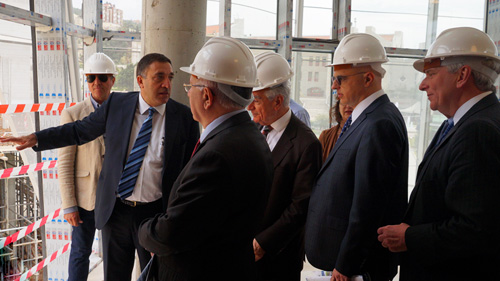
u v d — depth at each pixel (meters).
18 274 4.02
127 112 2.28
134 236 2.29
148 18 2.75
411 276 1.52
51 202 3.37
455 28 1.49
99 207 2.28
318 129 4.73
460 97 1.46
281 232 1.92
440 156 1.44
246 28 4.30
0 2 2.57
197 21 2.75
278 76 1.97
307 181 1.95
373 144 1.65
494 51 1.44
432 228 1.38
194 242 1.34
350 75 1.82
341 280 1.68
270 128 2.12
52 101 3.24
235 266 1.42
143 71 2.21
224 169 1.31
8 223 4.42
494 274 1.37
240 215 1.37
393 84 4.84
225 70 1.41
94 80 2.89
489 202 1.26
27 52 3.21
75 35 3.62
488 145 1.29
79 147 2.89
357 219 1.65
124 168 2.22
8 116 3.34
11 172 2.95
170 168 2.25
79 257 3.01
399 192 1.79
